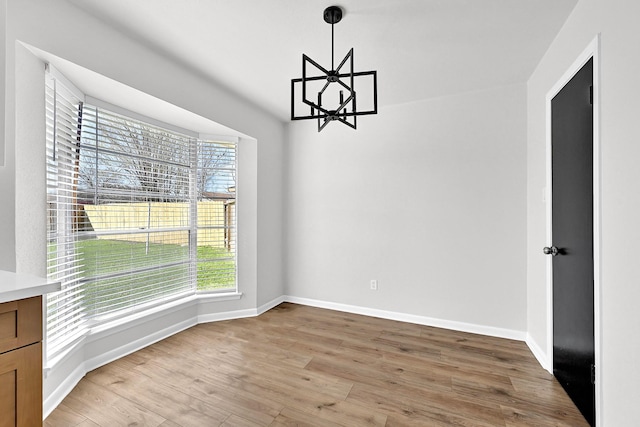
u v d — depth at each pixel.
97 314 2.30
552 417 1.68
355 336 2.80
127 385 1.97
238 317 3.29
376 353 2.46
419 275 3.13
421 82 2.71
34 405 0.98
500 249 2.79
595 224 1.48
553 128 2.08
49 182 1.85
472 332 2.90
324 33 2.00
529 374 2.13
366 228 3.39
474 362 2.30
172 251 2.94
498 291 2.81
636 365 1.20
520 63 2.38
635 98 1.20
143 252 2.67
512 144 2.74
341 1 1.69
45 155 1.73
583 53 1.61
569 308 1.84
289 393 1.90
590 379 1.59
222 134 3.20
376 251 3.34
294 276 3.83
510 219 2.75
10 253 1.49
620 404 1.30
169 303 2.85
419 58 2.31
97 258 2.31
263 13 1.81
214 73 2.58
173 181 2.94
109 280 2.39
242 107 3.14
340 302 3.54
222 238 3.31
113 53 1.94
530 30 1.96
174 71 2.38
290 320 3.21
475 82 2.71
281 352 2.47
